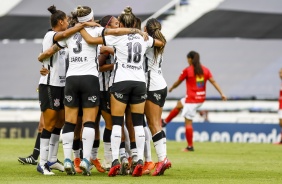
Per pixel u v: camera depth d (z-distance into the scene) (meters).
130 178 20.12
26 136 48.41
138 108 20.80
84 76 20.44
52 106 21.44
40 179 19.69
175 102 51.69
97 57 20.81
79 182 18.66
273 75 57.19
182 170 23.70
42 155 21.66
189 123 35.44
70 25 22.12
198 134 47.12
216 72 58.00
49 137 21.69
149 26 21.66
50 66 21.33
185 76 35.44
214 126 46.88
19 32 65.31
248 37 61.56
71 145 20.83
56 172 22.52
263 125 45.97
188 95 35.31
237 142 45.38
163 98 21.80
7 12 68.19
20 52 63.22
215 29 62.78
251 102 51.19
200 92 35.34
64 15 21.41
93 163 22.75
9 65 61.84
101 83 22.08
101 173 22.27
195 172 22.91
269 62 58.78
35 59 62.38
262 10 65.00
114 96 20.66
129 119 22.23
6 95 58.69
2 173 22.08
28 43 63.97
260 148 37.94
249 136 46.25
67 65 21.59
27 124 48.41
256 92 55.78
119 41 20.55
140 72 20.77
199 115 50.25
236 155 32.16
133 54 20.58
